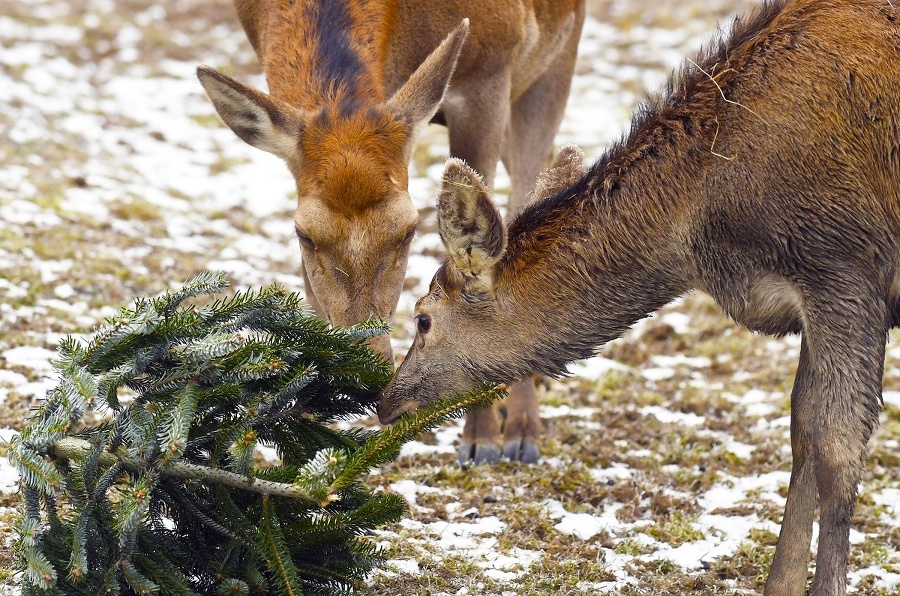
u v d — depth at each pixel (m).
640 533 9.85
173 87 24.12
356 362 7.98
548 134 13.59
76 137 20.36
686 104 8.28
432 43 11.22
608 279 8.35
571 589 8.68
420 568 8.82
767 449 11.78
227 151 21.19
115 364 7.32
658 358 14.43
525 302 8.35
